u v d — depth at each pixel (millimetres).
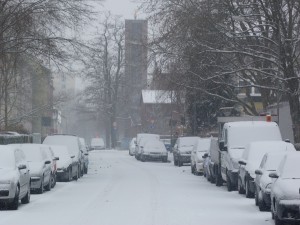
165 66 44656
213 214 20766
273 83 45438
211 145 36375
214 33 41875
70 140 41000
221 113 60312
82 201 25375
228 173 29891
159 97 50688
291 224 18047
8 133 49812
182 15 42250
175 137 83125
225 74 43438
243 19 39250
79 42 36812
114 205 23625
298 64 40469
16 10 35719
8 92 58750
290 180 18172
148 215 20422
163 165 59406
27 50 36469
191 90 47062
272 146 26844
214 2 41719
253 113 49406
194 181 37469
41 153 29938
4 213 21312
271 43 41500
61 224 18312
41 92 70938
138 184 34906
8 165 23078
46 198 26734
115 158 76000
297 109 39031
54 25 36438
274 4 38281
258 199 22422
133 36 49031
